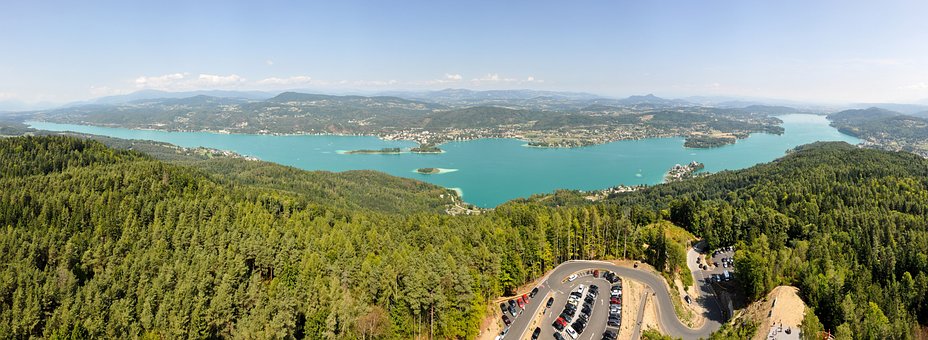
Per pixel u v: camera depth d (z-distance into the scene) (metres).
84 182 180.12
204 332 106.25
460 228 171.75
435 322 118.00
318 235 155.88
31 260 128.12
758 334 118.88
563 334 120.50
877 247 173.88
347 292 119.06
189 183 195.38
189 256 135.88
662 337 111.88
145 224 158.25
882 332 113.88
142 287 119.06
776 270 152.38
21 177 194.38
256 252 135.12
